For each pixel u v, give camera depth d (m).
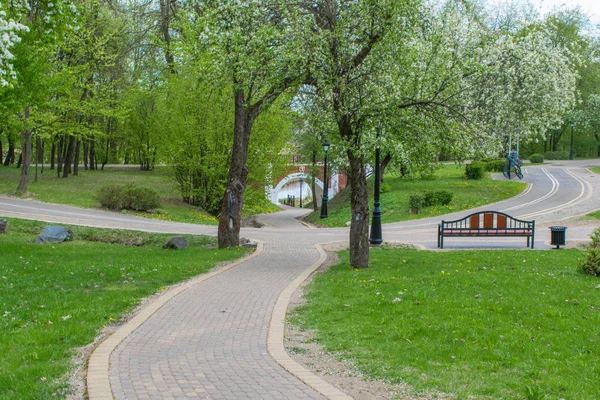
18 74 14.45
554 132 62.88
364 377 5.62
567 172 42.84
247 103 17.97
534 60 22.95
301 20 12.41
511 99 22.08
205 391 5.07
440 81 13.34
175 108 30.55
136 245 20.08
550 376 5.45
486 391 5.08
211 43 13.29
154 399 4.83
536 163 52.84
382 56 12.74
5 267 12.36
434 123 13.22
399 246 18.61
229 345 6.74
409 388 5.25
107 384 5.13
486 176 40.16
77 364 5.82
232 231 18.06
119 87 37.94
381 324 7.65
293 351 6.58
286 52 12.01
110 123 45.25
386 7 12.10
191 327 7.61
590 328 7.29
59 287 10.21
